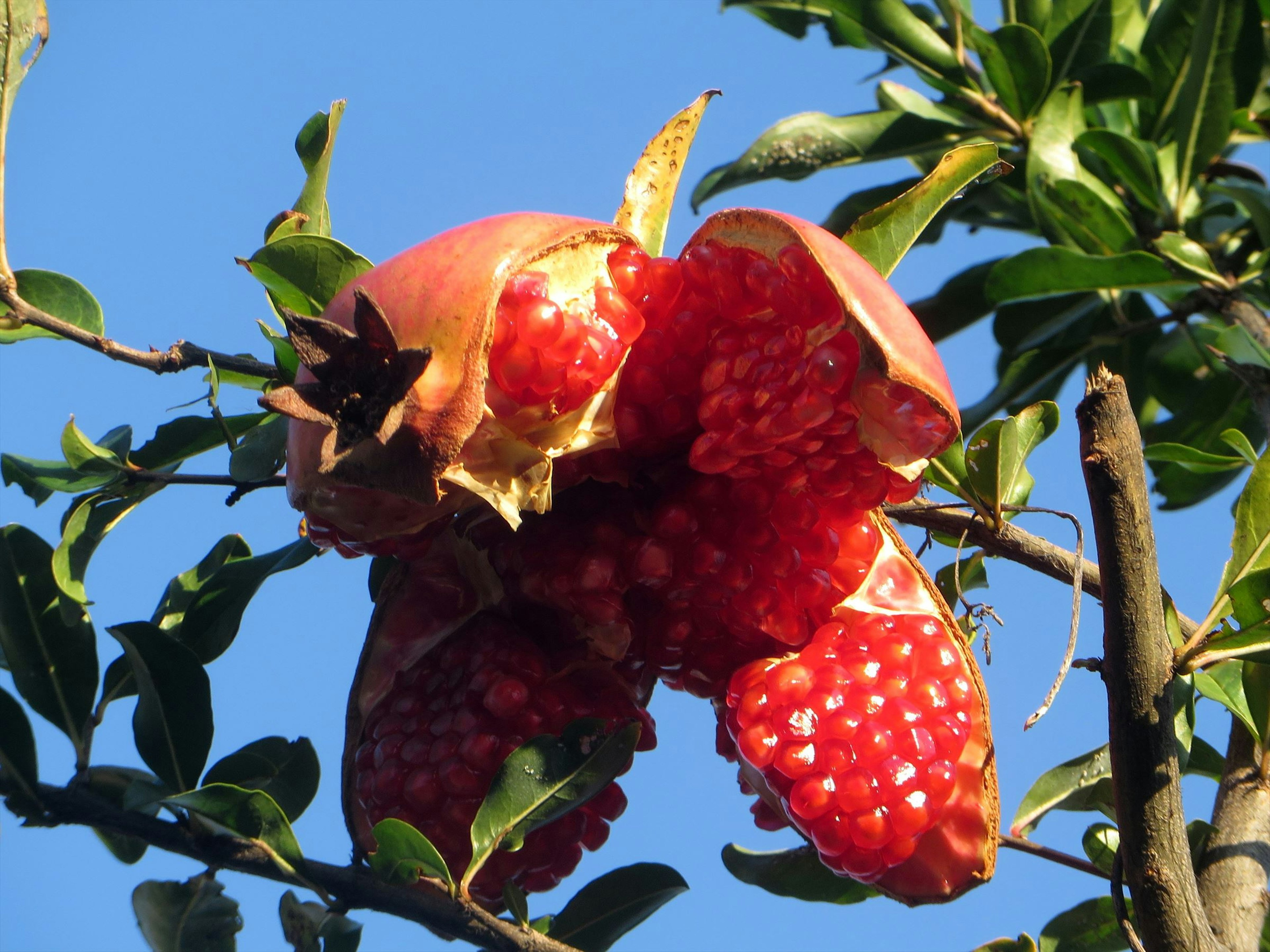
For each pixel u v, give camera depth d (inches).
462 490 30.9
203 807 30.7
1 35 32.4
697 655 31.9
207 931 31.6
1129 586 29.7
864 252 31.7
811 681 31.4
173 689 31.6
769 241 30.7
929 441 30.5
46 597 32.1
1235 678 32.3
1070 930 32.4
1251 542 30.5
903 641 31.6
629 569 31.6
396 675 32.0
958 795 31.5
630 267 31.0
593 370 30.6
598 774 30.7
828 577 31.6
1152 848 29.7
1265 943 32.1
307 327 29.3
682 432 31.5
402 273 29.9
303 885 30.8
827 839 31.0
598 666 32.0
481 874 31.3
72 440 32.4
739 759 32.1
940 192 31.7
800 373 30.7
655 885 31.7
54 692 31.9
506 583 32.0
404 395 29.3
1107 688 30.0
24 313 32.3
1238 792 31.6
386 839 30.4
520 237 30.0
